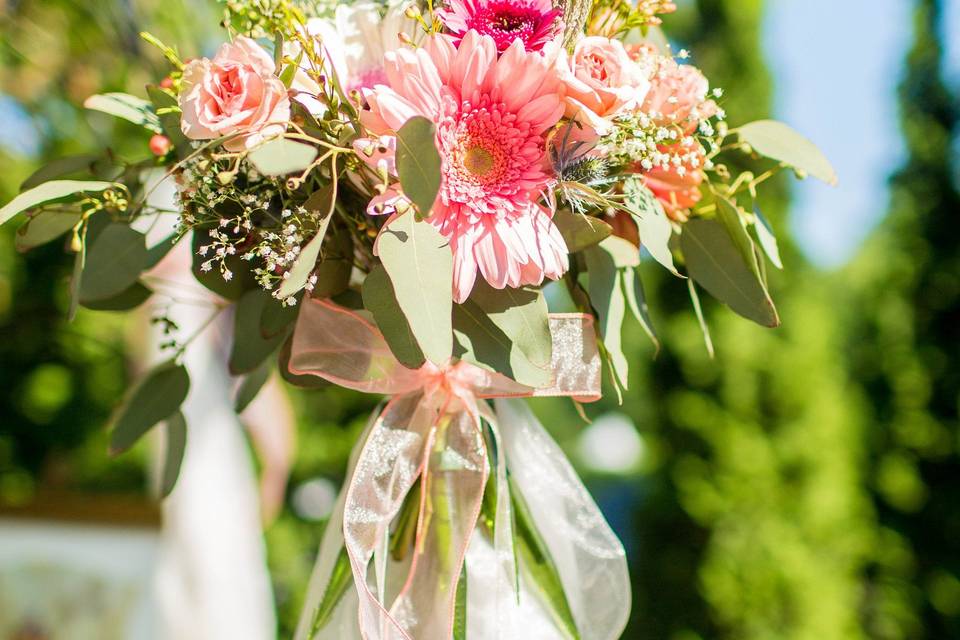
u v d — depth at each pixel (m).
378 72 0.49
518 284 0.44
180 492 0.76
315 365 0.50
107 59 1.26
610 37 0.51
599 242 0.48
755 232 0.55
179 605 0.76
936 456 2.18
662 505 1.81
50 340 1.65
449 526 0.51
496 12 0.47
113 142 1.30
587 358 0.51
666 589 1.81
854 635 1.82
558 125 0.46
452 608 0.49
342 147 0.45
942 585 2.12
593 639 0.55
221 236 0.46
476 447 0.51
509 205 0.44
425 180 0.40
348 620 0.51
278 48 0.43
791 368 1.73
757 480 1.74
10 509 0.85
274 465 0.88
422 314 0.42
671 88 0.48
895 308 2.26
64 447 1.71
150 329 0.78
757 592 1.73
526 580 0.54
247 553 0.78
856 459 2.08
